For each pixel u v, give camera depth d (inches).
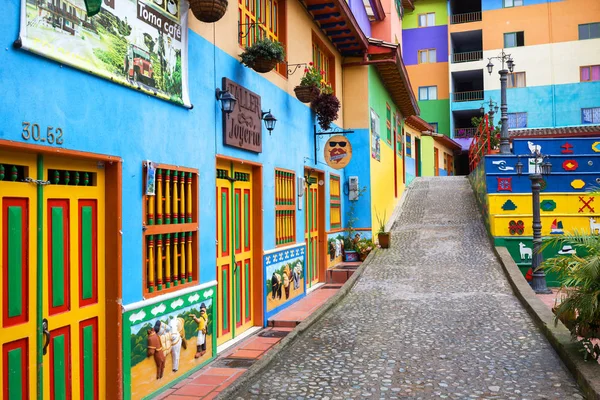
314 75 382.6
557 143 548.1
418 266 470.9
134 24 189.6
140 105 193.6
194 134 235.6
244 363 244.4
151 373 196.4
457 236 577.6
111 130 176.2
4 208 140.2
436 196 828.0
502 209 516.7
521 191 518.0
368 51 553.6
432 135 1213.1
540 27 1347.2
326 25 466.9
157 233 202.2
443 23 1528.1
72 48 156.9
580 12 1317.7
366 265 485.7
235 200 295.4
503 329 286.2
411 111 885.2
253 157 309.3
